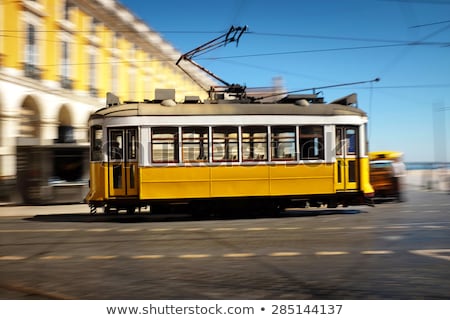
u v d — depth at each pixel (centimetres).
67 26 2298
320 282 552
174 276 586
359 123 1248
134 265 653
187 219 1202
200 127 1167
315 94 1291
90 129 1180
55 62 2219
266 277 577
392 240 845
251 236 902
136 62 3123
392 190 1647
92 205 1152
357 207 1488
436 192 2141
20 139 1650
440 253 725
